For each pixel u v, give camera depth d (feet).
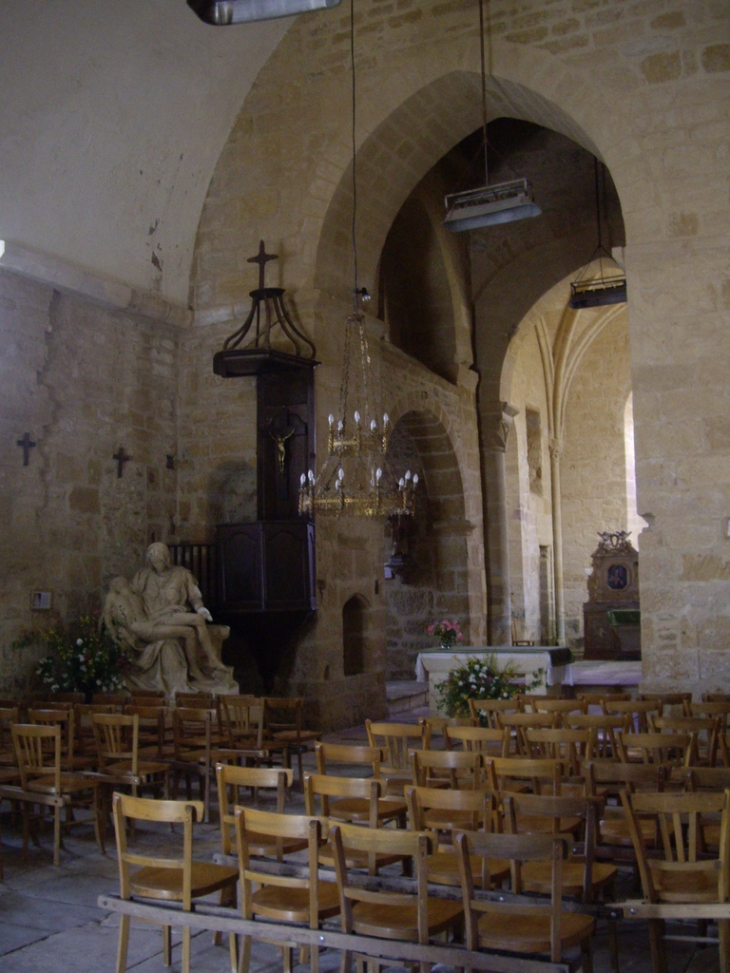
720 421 34.45
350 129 43.14
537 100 40.24
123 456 41.68
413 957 13.02
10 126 35.35
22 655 35.91
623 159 36.96
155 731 29.84
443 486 62.85
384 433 37.22
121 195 41.19
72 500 38.96
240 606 39.70
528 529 80.23
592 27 38.32
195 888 15.08
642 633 34.73
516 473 78.02
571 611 86.84
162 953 17.04
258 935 14.07
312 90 44.06
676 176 36.04
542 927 13.26
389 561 63.26
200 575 42.24
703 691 33.78
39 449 37.58
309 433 41.93
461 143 61.77
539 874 15.40
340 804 19.84
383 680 47.09
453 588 62.54
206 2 23.76
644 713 24.43
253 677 43.16
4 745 28.27
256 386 43.37
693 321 35.14
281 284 43.60
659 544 34.83
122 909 15.28
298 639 41.73
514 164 62.59
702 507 34.40
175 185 43.80
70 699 31.78
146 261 43.09
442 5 41.73
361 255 46.60
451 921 13.80
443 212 60.75
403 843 13.23
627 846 17.20
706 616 34.04
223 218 45.21
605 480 87.04
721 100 35.78
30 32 34.60
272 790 29.48
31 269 36.70
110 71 38.37
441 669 41.65
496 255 65.16
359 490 41.65
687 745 18.95
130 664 36.42
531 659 40.24
